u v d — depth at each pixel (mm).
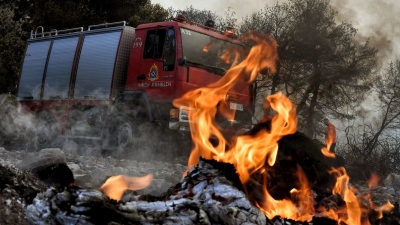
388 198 7156
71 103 14195
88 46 14047
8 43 19047
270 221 3500
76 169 6945
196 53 11711
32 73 15898
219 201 3342
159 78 11758
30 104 15781
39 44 16031
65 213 2990
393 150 12844
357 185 9812
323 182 4770
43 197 3158
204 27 12594
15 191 4082
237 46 12555
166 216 3123
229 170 3602
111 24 13734
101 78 13328
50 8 27219
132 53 12430
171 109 11430
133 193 4121
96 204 2998
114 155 12664
